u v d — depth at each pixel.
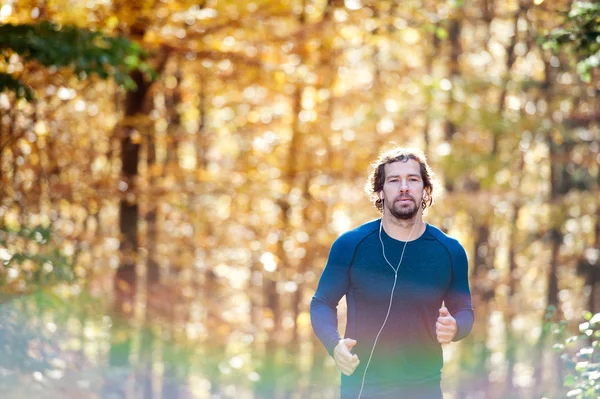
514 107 19.56
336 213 17.83
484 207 17.69
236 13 14.96
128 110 15.42
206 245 16.25
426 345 4.30
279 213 17.17
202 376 16.34
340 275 4.36
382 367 4.28
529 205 20.03
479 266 20.44
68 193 14.62
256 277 19.31
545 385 14.82
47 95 14.45
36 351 8.74
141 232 16.08
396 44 17.95
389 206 4.29
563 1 15.18
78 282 9.42
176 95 17.62
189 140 16.34
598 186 20.97
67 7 13.43
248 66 15.56
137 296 15.40
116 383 11.42
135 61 10.43
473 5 19.17
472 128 17.70
